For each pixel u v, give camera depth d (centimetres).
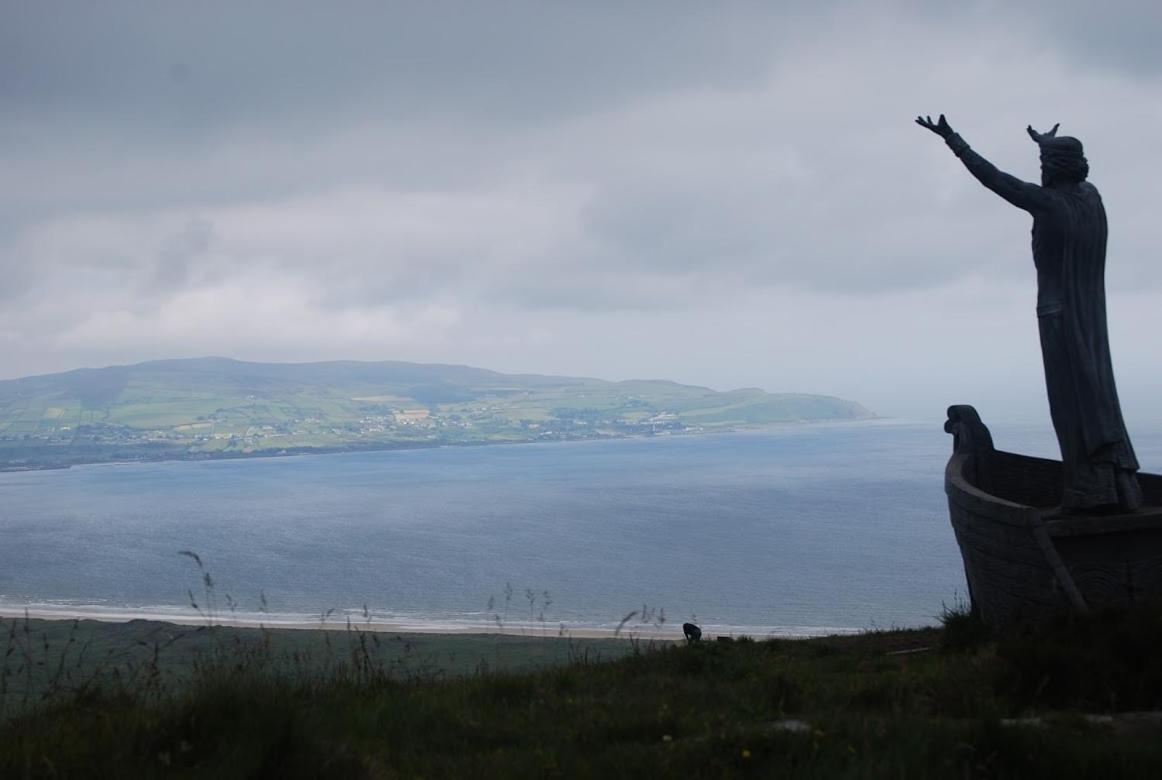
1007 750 644
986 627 1365
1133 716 789
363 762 682
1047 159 1389
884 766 628
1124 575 1270
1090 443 1316
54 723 809
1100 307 1354
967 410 1711
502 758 711
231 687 789
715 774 650
